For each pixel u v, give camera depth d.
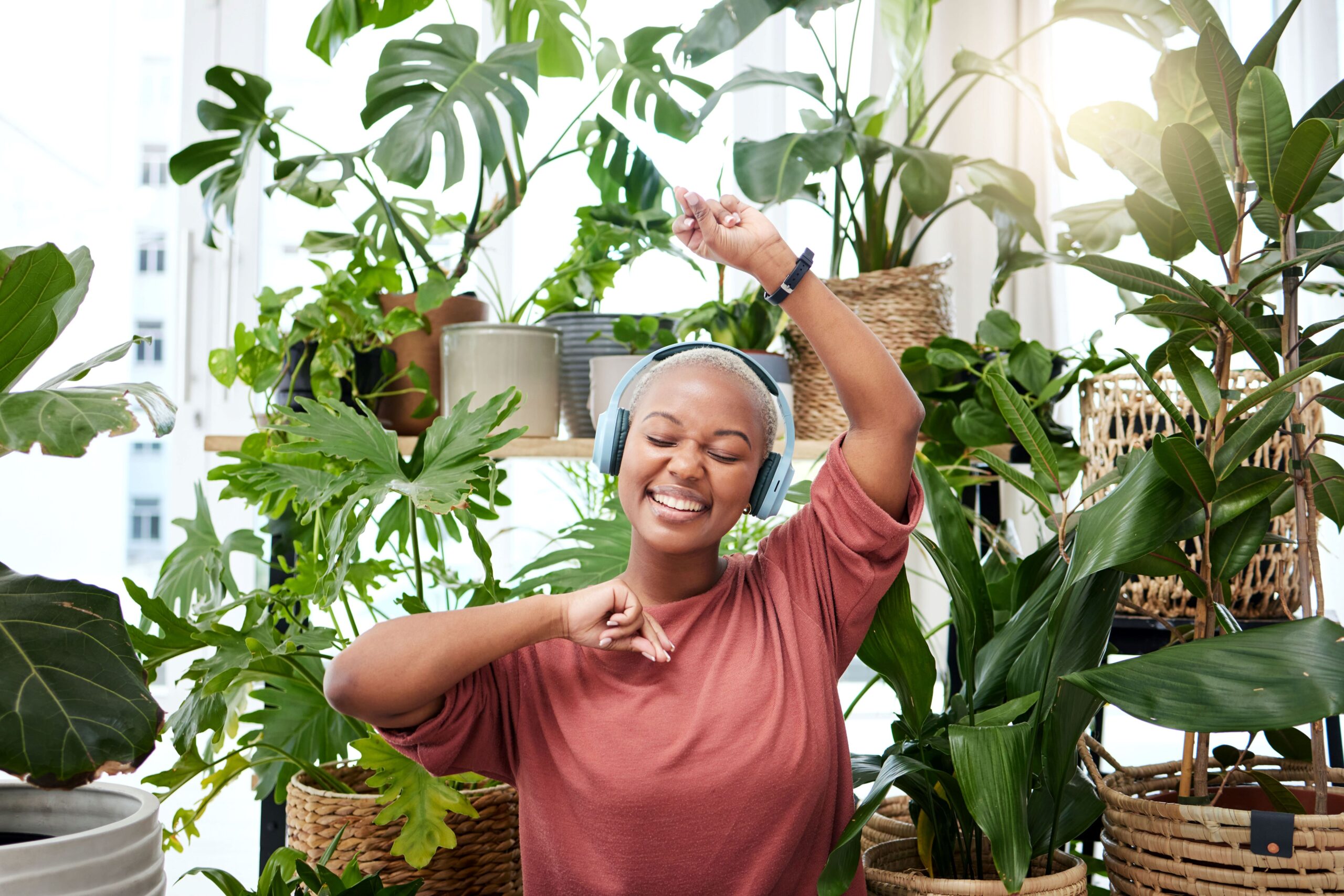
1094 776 1.06
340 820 1.21
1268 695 0.81
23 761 0.76
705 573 0.96
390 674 0.84
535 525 2.36
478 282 2.32
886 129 2.20
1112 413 1.50
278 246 2.37
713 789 0.85
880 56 2.21
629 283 2.26
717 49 1.66
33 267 0.80
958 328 2.19
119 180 2.38
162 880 0.92
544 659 0.94
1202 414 1.00
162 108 2.40
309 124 2.38
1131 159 1.18
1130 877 0.98
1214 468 0.99
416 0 1.71
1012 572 1.37
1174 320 1.14
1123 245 2.35
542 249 2.35
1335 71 2.31
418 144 1.55
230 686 1.29
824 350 0.96
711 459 0.90
